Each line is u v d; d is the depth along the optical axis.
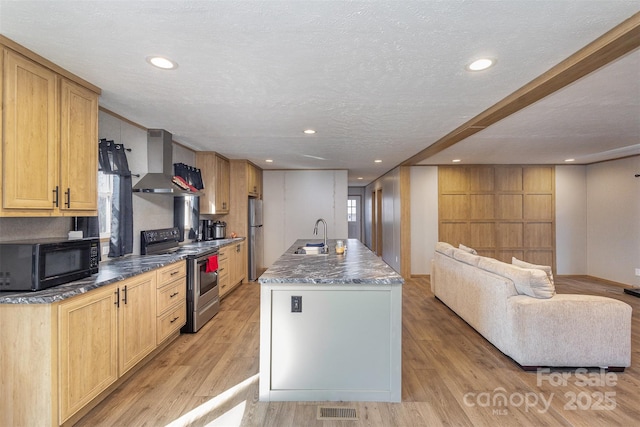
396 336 2.36
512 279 3.03
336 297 2.38
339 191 7.34
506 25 1.71
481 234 6.76
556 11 1.59
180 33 1.77
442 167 6.76
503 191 6.74
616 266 6.07
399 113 3.19
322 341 2.37
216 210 5.34
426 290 5.72
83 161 2.40
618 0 1.51
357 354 2.38
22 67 1.92
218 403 2.33
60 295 1.88
